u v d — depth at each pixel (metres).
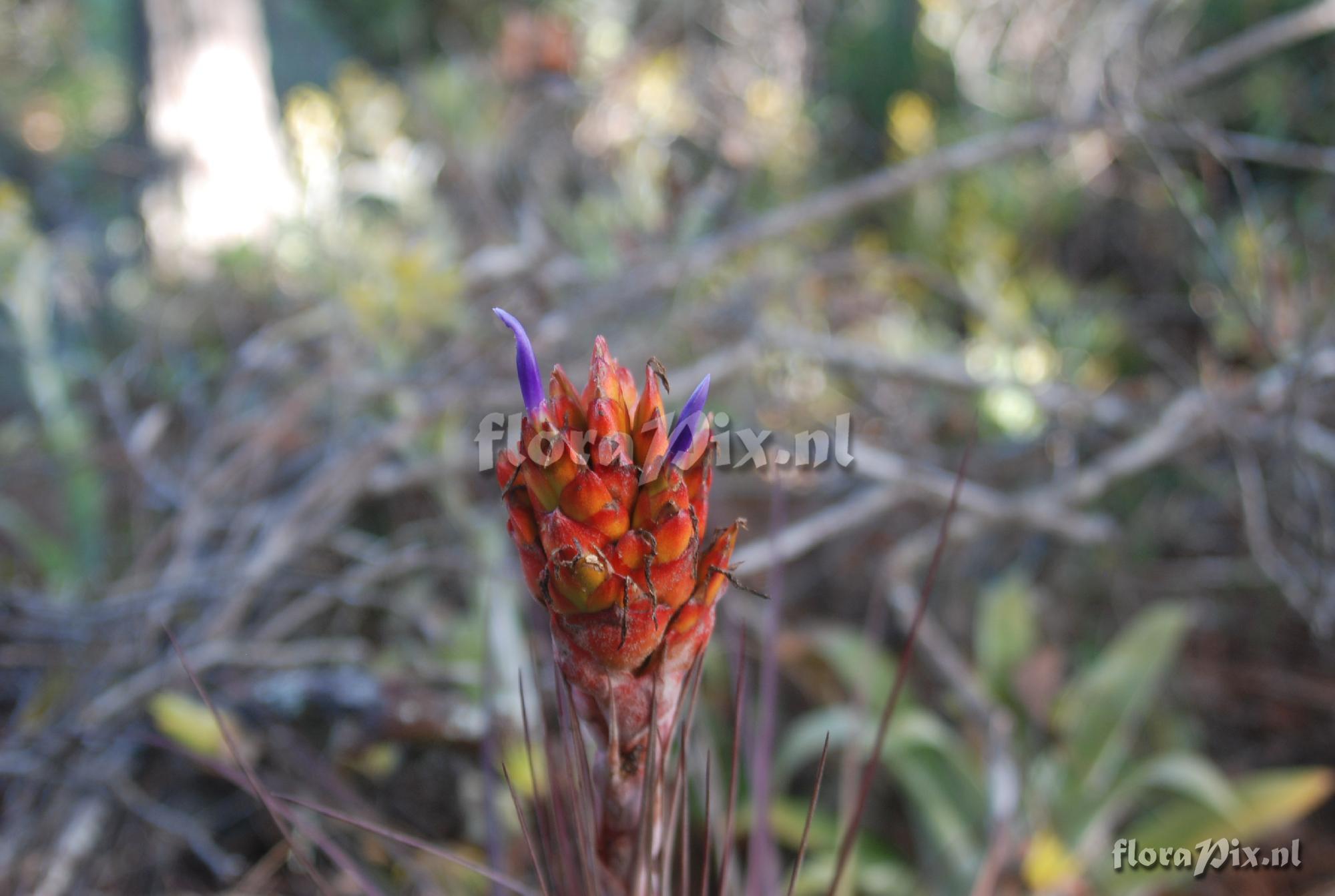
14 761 0.56
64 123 1.63
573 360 0.85
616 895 0.28
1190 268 1.02
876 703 0.63
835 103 1.44
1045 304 0.97
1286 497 0.76
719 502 0.77
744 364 0.77
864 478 0.80
